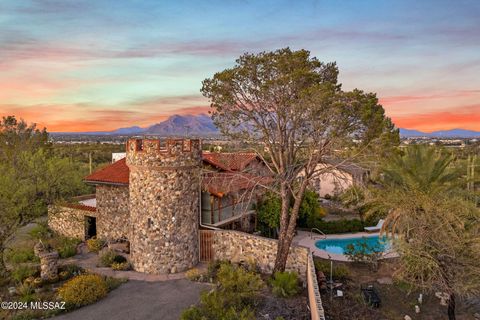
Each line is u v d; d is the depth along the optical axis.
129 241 26.67
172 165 23.12
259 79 19.78
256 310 17.92
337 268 22.59
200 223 26.50
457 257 14.80
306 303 18.84
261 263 23.75
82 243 30.33
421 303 18.33
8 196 23.16
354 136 18.70
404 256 15.96
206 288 21.08
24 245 29.11
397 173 22.58
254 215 32.84
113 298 19.86
